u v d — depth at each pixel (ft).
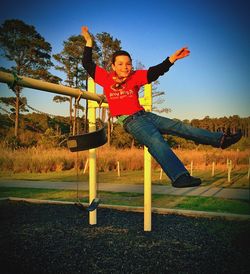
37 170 51.34
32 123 98.99
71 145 10.77
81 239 16.24
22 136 85.97
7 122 103.96
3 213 21.56
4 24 115.96
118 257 13.91
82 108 52.90
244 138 95.81
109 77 10.26
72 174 47.91
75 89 13.50
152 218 20.35
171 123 9.43
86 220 19.90
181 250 14.71
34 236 16.65
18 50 120.06
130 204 24.95
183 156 64.59
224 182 38.60
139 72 9.77
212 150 81.92
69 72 128.47
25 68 121.90
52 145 64.44
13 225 18.70
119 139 95.14
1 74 9.95
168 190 31.91
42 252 14.42
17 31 119.14
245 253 14.28
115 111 9.85
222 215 20.07
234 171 52.44
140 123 9.18
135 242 15.81
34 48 119.96
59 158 54.65
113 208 23.03
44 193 30.42
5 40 117.08
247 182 38.65
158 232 17.42
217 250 14.67
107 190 31.89
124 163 56.03
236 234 16.89
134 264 13.19
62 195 29.35
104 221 19.72
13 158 53.98
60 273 12.32
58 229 17.95
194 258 13.79
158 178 42.27
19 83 10.61
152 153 8.64
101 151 63.10
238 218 19.75
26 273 12.26
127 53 10.00
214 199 26.76
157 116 9.59
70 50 125.90
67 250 14.69
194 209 22.93
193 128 9.43
